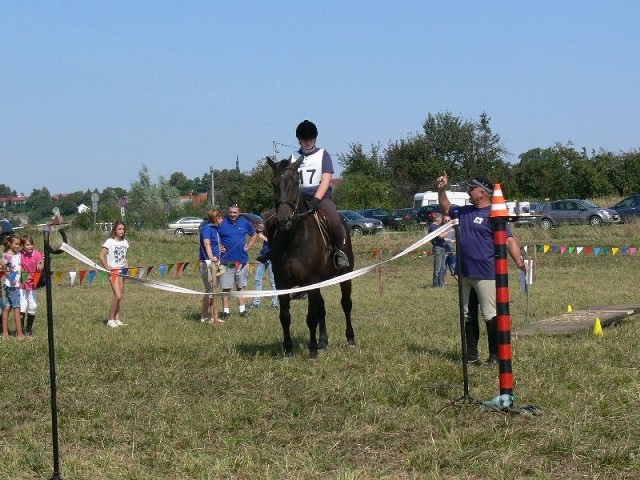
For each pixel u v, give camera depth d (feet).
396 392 26.35
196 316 51.78
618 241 111.24
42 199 326.24
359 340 37.81
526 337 37.01
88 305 60.13
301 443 21.97
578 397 25.61
